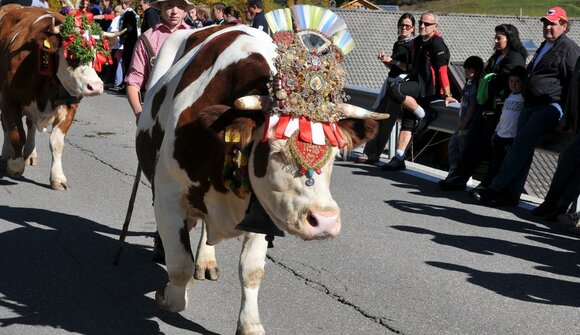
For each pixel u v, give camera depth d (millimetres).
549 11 8531
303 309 5547
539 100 8562
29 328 5031
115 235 7129
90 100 16391
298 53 4098
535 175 16094
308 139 3928
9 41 8586
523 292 6094
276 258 6625
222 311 5441
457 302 5816
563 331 5367
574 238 7703
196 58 4922
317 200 3885
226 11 14531
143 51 6219
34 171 9508
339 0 63281
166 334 5023
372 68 33250
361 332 5195
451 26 39750
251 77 4461
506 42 9180
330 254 6812
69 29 8023
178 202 4844
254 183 4082
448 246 7223
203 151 4531
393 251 6992
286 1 44781
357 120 4188
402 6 91062
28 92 8453
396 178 10227
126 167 10047
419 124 10742
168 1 6172
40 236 6965
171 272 4840
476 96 9492
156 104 5156
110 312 5355
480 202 8977
